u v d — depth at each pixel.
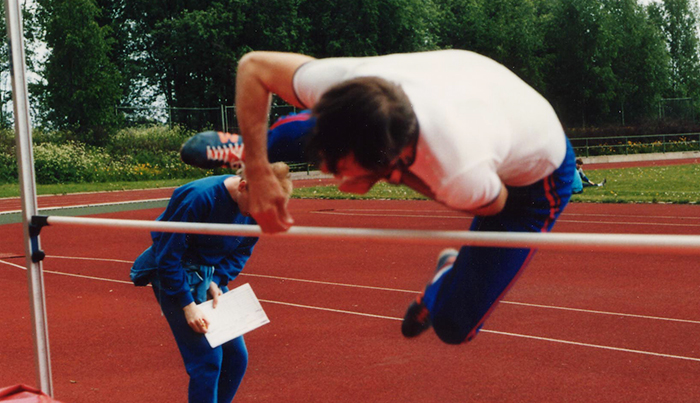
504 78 1.80
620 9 45.53
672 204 14.20
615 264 7.79
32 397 3.12
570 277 7.07
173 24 36.12
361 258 8.79
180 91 39.38
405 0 35.19
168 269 2.97
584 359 4.24
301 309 5.91
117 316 5.88
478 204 1.63
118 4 40.47
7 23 3.09
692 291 6.25
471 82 1.70
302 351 4.61
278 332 5.13
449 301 2.01
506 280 1.98
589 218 12.52
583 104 43.12
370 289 6.74
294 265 8.38
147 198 22.20
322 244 10.16
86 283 7.52
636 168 29.06
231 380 3.29
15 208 18.94
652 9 58.06
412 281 7.13
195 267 3.14
